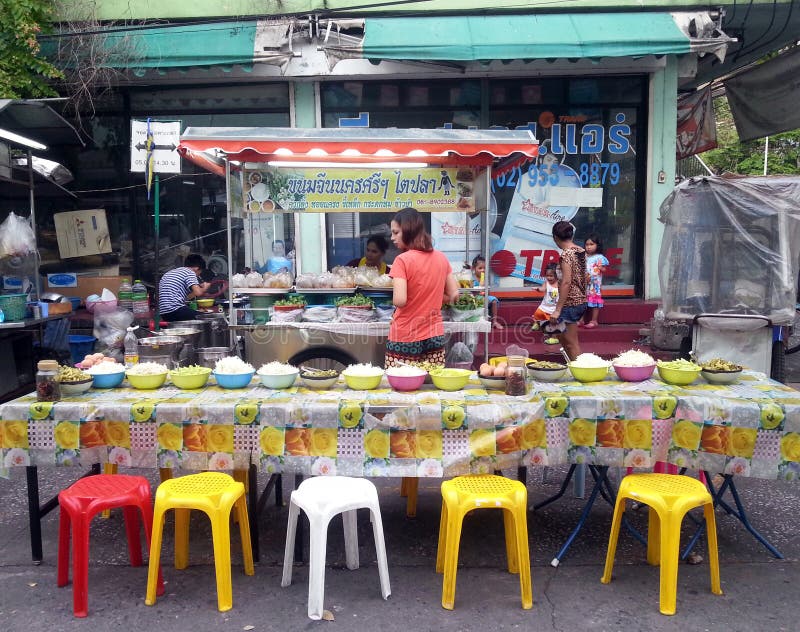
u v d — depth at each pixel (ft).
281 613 9.55
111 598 9.97
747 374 12.61
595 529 12.23
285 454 10.35
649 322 25.71
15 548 11.53
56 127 23.71
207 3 24.84
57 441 10.44
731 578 10.45
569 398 10.54
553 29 23.72
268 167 18.28
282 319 17.48
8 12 22.38
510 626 9.21
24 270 21.98
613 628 9.14
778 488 14.03
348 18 25.00
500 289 27.40
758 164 50.39
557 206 27.09
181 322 19.81
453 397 10.90
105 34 23.65
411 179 18.54
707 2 24.85
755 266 19.69
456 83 26.58
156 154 22.06
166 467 10.47
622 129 26.81
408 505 12.82
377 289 18.42
